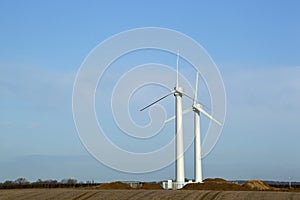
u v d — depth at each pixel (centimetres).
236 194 6781
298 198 6338
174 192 7081
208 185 8906
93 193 6975
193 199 6309
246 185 9881
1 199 6531
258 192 7088
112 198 6450
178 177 8844
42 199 6462
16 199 6519
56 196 6712
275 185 12081
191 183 8956
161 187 9281
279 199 6259
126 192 7100
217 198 6388
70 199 6438
